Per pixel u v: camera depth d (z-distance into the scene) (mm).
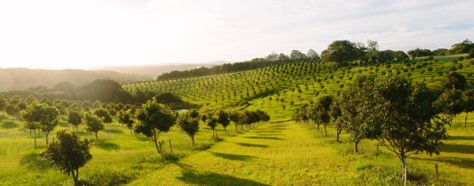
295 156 40562
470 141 42688
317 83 160125
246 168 35188
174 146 52719
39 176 31547
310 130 75062
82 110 120250
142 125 43781
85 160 28609
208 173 33656
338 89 137250
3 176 31359
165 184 29844
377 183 25750
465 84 103375
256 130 88250
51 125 50469
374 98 23203
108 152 45906
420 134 22203
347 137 56125
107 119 84500
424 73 130750
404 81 22516
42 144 51375
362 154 38094
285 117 117875
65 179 30625
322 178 28938
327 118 59250
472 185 24031
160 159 40531
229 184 29094
